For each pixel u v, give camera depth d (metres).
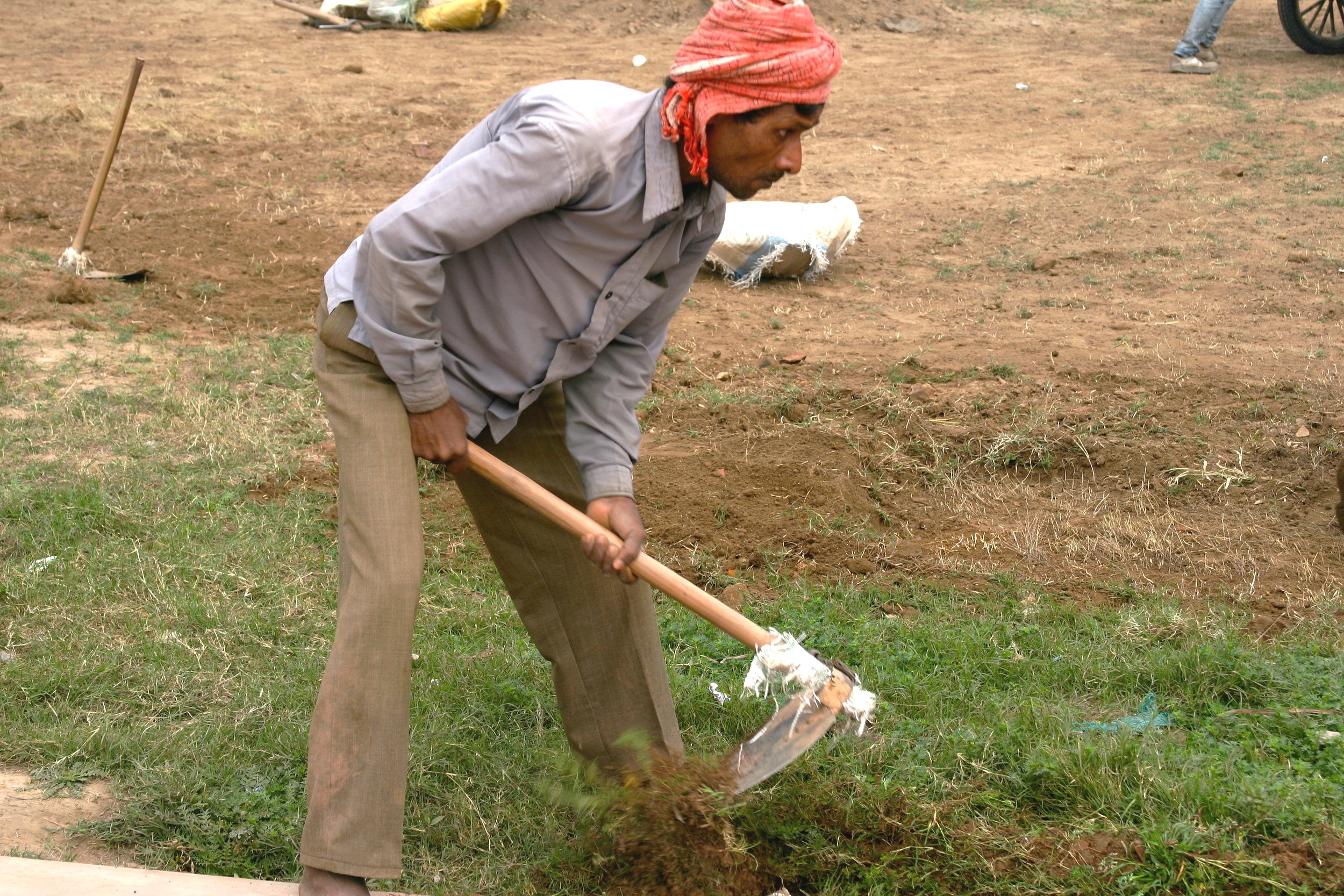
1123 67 19.36
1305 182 12.98
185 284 9.73
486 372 3.39
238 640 4.76
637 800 3.55
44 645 4.63
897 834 3.56
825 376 8.09
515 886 3.50
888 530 6.12
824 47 3.01
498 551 3.68
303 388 7.64
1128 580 5.58
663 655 3.96
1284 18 19.20
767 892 3.46
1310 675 4.57
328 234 11.29
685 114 3.02
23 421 6.88
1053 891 3.31
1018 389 7.70
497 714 4.29
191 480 6.18
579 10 23.47
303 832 3.19
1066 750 3.87
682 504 6.15
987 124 16.08
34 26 21.75
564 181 2.98
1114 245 11.25
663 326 3.60
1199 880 3.31
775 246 10.12
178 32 21.70
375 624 3.06
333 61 19.48
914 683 4.48
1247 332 8.90
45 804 3.80
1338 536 6.02
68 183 12.55
